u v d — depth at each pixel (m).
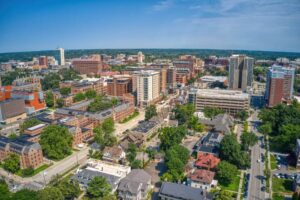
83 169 160.00
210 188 144.12
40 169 173.25
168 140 192.12
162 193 131.00
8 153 180.62
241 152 174.25
